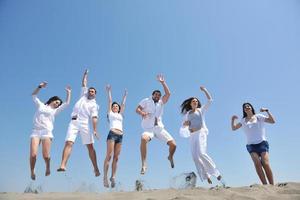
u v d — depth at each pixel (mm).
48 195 4484
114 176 6160
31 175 5660
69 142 6023
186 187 5223
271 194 4309
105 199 4164
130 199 4137
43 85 6008
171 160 6523
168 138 6539
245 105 6152
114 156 6297
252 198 4016
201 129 5906
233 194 4242
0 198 4246
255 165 5859
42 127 5902
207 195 4242
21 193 4762
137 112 6539
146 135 6305
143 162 6184
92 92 6504
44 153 5844
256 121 5996
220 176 5562
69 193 4699
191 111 6129
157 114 6590
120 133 6348
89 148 6297
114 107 6504
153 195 4363
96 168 6301
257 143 5891
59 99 6266
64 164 5859
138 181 5266
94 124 6355
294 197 4062
